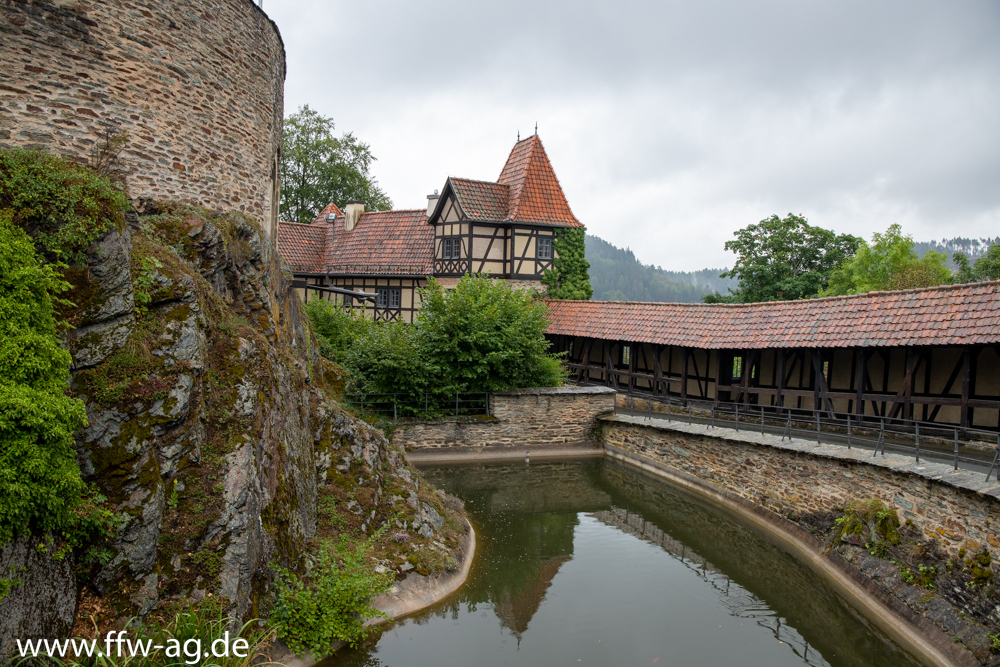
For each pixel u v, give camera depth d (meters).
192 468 6.67
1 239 5.41
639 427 18.11
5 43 7.07
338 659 7.78
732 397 18.55
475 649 8.57
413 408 18.44
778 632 9.52
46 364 5.40
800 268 34.22
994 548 8.47
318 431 10.01
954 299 13.26
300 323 11.82
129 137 8.05
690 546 12.82
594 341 23.77
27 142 7.23
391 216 29.44
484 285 20.38
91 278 6.20
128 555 5.91
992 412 13.59
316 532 8.85
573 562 11.88
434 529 10.91
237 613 6.52
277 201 12.00
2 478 4.92
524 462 18.53
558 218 25.77
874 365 15.62
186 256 7.96
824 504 12.01
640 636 9.25
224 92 9.48
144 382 6.32
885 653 9.00
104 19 7.79
